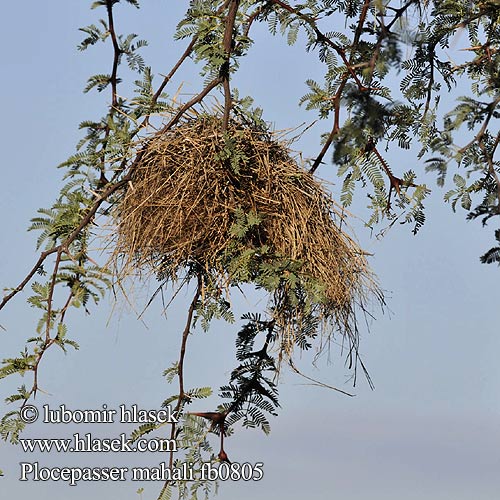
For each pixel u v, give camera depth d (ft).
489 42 28.45
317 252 28.14
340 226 29.25
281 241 27.81
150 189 28.25
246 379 32.65
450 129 24.12
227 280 27.55
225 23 28.78
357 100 22.20
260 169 28.37
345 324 29.32
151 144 28.68
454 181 29.40
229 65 28.07
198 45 28.43
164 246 28.09
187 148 28.37
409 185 29.55
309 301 26.63
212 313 30.68
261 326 32.73
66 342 29.01
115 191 29.48
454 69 30.14
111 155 29.09
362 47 27.94
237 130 28.96
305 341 29.76
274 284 25.53
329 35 30.55
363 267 29.48
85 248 30.27
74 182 30.22
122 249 28.63
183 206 27.76
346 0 30.25
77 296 29.09
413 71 29.99
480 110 24.27
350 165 29.12
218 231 27.61
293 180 28.71
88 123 32.19
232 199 27.76
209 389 31.73
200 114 29.40
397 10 22.57
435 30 29.17
